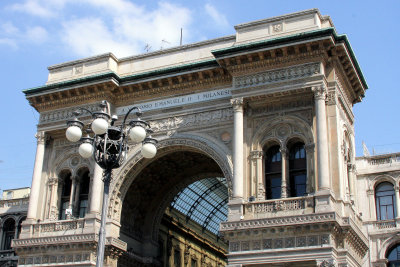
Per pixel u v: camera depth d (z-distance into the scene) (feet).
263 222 120.57
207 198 219.20
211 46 148.36
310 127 129.08
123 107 151.43
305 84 128.77
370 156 179.83
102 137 83.61
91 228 138.62
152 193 168.55
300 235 117.70
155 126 146.00
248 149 133.08
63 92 152.76
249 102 135.33
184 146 142.31
